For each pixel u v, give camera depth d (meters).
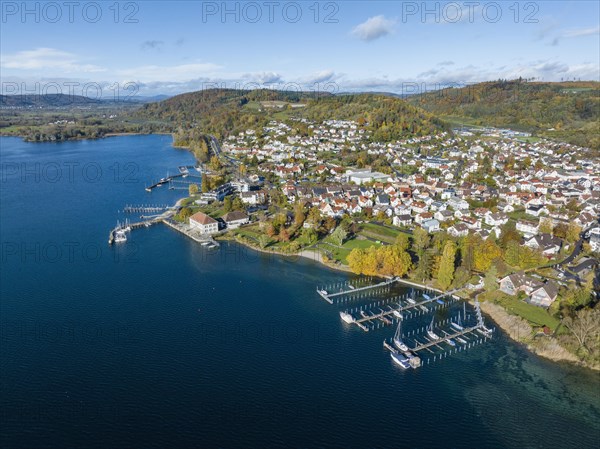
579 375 122.31
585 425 105.31
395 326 146.12
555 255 194.25
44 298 161.00
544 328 139.12
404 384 118.19
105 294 165.00
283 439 99.19
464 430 103.25
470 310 156.50
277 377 119.75
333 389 115.69
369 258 178.62
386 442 99.25
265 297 164.75
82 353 128.38
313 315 152.12
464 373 123.06
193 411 106.94
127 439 98.38
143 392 112.94
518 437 101.75
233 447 96.88
